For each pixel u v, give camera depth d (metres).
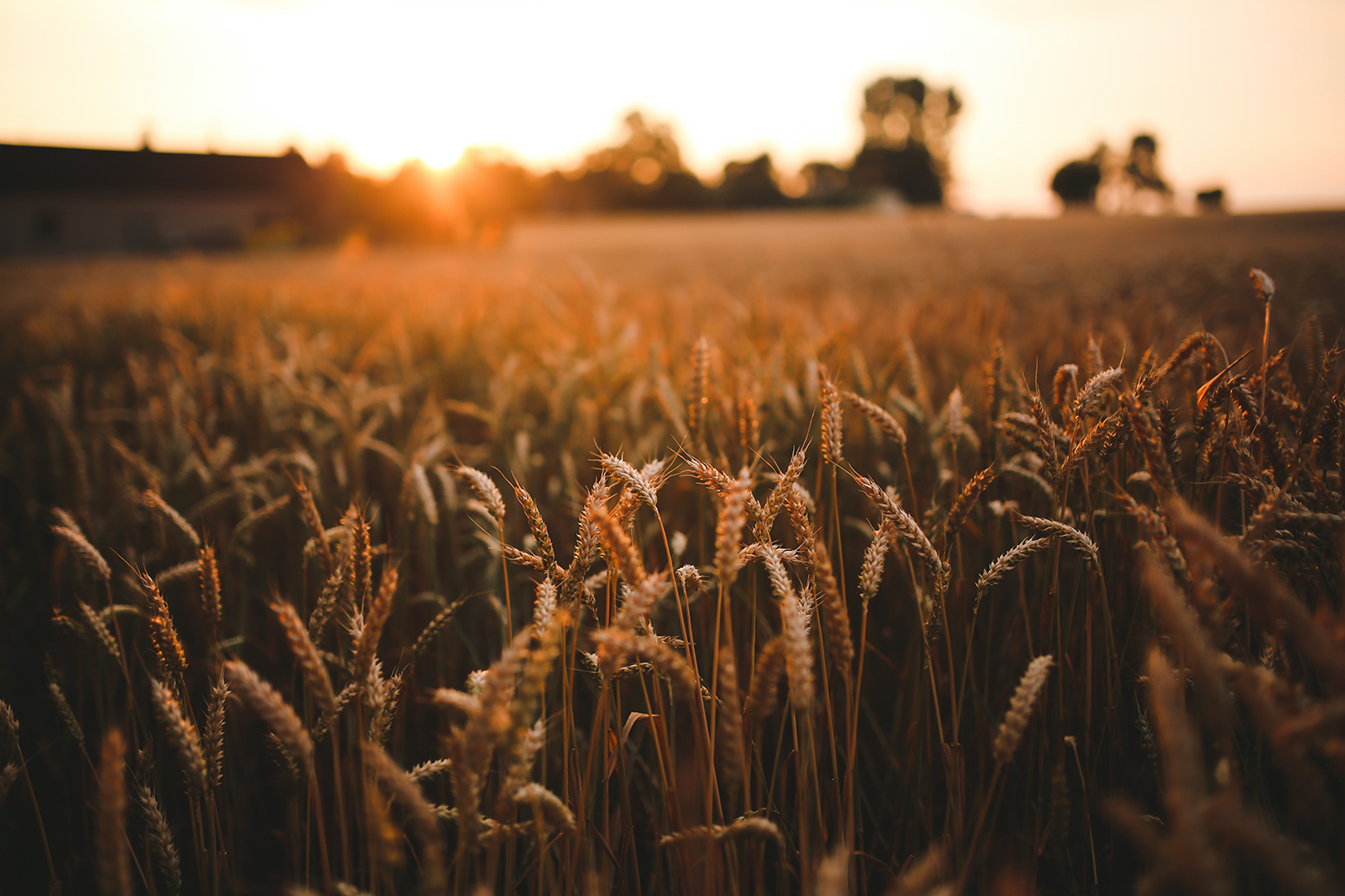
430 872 0.66
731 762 0.71
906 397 1.56
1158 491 0.81
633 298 4.57
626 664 0.93
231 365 2.48
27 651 1.41
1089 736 0.97
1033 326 2.40
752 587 1.13
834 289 5.38
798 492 0.87
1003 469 1.14
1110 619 0.96
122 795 0.64
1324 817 0.62
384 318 3.85
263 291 4.94
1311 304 2.79
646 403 1.93
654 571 1.25
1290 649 0.91
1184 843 0.57
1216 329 2.29
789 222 27.91
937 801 1.09
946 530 0.91
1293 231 12.05
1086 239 12.02
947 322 2.44
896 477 1.39
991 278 5.68
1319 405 0.95
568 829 0.79
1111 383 0.93
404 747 1.30
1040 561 1.15
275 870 1.16
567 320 3.12
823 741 1.02
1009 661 1.17
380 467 1.98
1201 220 16.77
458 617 1.36
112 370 3.28
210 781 0.85
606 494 0.87
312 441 1.85
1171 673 0.87
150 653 1.26
